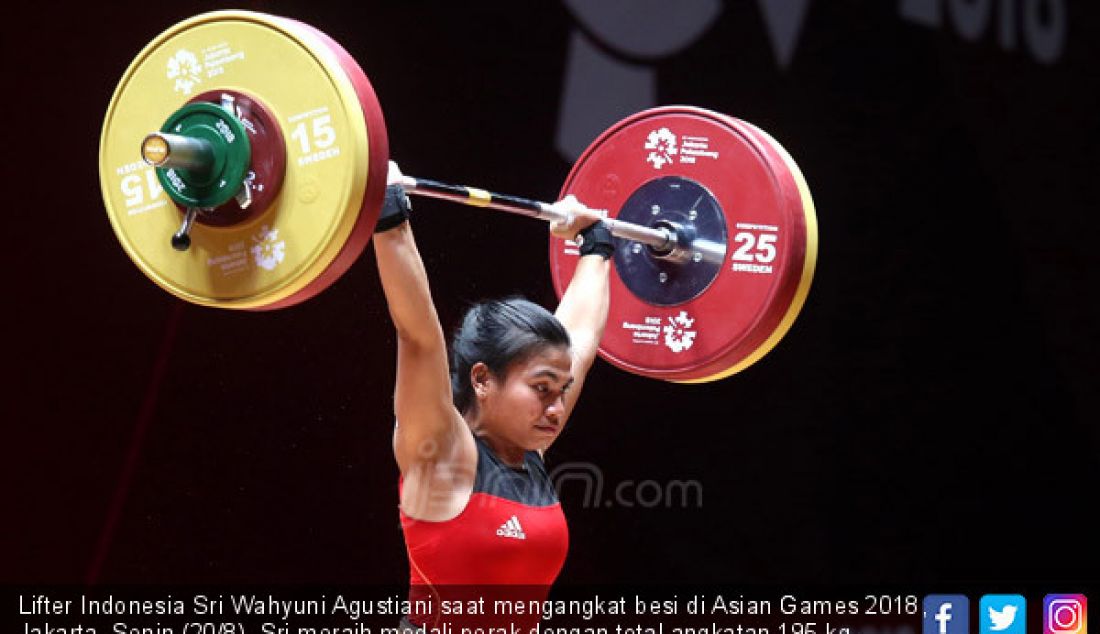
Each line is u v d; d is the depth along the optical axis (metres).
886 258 10.80
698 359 6.30
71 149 7.98
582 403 10.20
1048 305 11.08
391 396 8.91
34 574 8.09
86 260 8.10
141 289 8.27
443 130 9.28
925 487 10.91
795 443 10.70
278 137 4.42
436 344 4.55
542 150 9.57
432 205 9.22
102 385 8.21
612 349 6.52
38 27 7.83
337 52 4.51
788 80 10.34
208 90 4.54
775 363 10.73
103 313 8.19
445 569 4.73
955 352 10.93
